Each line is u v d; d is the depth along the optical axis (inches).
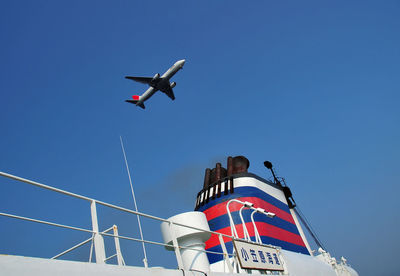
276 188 1141.1
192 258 535.2
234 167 1064.2
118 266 277.4
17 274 207.3
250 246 530.0
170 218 558.3
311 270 695.1
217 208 944.3
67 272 235.6
